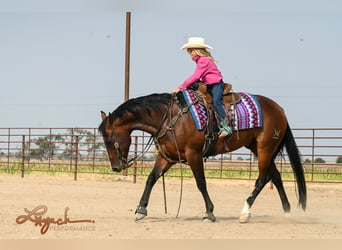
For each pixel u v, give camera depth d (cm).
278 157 1365
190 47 1240
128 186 2316
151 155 2748
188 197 1914
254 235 1088
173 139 1222
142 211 1253
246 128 1260
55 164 2909
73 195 1869
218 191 2167
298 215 1465
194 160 1230
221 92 1244
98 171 3031
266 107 1296
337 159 2928
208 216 1253
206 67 1232
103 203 1645
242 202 1795
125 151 1245
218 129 1234
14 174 2961
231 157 2519
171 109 1230
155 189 2186
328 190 2242
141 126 1239
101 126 1244
